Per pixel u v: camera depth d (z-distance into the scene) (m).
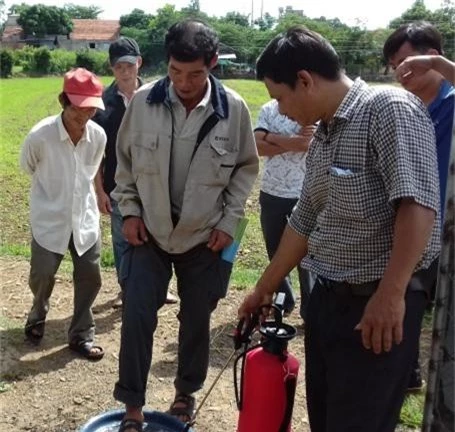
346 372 2.54
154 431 3.46
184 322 3.61
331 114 2.47
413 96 2.41
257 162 3.63
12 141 17.19
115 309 5.38
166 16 49.81
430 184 2.28
